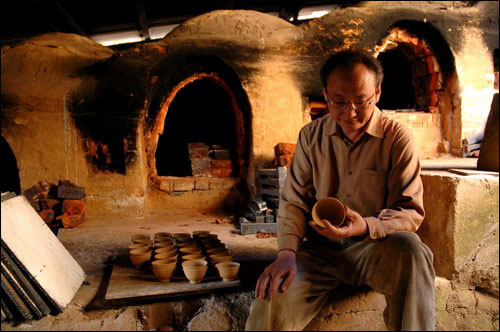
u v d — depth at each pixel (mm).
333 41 4867
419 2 5020
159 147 6906
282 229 1979
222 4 6828
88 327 2018
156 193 4953
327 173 2047
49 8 6230
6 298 2076
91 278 2633
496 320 2303
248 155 5051
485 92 5188
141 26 7082
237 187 5121
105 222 4395
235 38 4746
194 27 4727
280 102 4816
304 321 1901
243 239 3633
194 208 5020
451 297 2277
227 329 2174
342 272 1970
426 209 2494
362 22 4898
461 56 5086
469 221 2260
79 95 4535
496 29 5215
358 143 1964
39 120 4469
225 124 6770
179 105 6902
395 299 1732
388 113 5156
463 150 5098
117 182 4605
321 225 1670
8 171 5914
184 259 2578
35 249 2283
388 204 1945
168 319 2223
